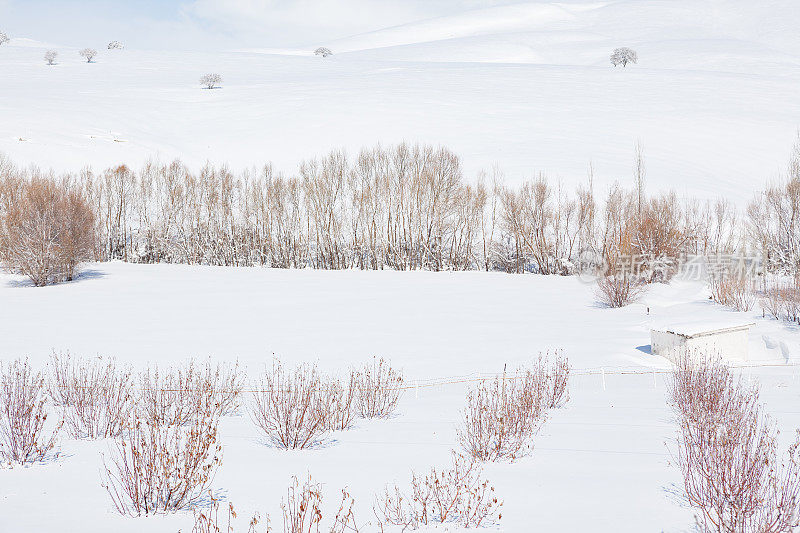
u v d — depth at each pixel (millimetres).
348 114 107188
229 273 58031
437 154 76688
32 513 7852
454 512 8148
